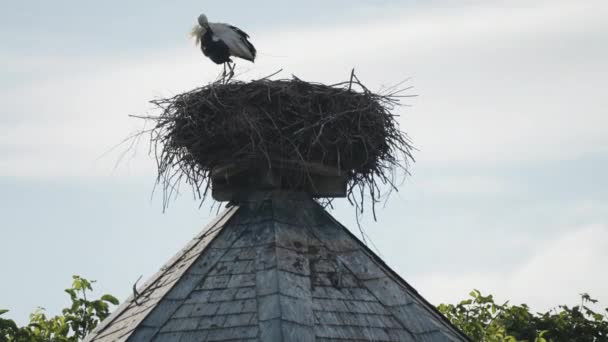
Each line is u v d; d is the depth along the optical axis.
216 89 21.48
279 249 19.55
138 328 18.73
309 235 20.25
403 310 19.36
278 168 21.03
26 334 31.58
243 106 21.17
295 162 21.02
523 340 37.41
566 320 39.38
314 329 18.27
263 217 20.36
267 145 21.08
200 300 18.97
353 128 21.56
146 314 18.97
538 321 39.12
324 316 18.59
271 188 20.98
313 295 18.92
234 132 21.08
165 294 19.22
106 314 33.09
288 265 19.30
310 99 21.19
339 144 21.38
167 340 18.39
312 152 21.33
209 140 21.53
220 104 21.25
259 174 21.06
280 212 20.48
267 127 21.05
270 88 21.19
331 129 21.33
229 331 18.23
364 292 19.45
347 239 20.48
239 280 19.16
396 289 19.72
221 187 21.59
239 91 21.34
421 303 20.45
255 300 18.69
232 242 19.97
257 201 20.78
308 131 21.08
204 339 18.20
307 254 19.75
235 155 21.23
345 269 19.73
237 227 20.31
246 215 20.55
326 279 19.38
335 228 20.64
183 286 19.30
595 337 39.22
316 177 21.45
